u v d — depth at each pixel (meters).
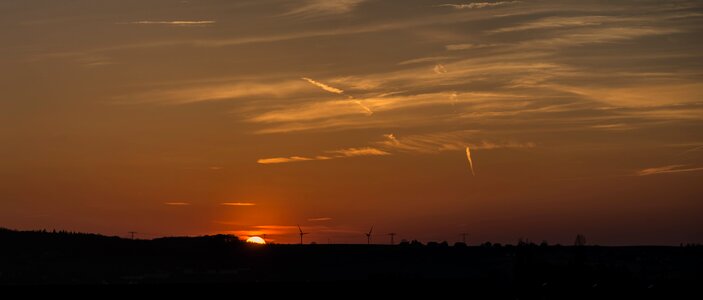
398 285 155.00
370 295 144.25
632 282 167.12
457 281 163.62
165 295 136.88
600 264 179.12
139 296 135.25
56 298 131.12
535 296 150.25
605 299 150.00
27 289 138.00
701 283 167.38
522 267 175.00
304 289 147.00
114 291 138.38
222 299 135.62
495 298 145.62
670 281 171.25
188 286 145.75
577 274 168.50
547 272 170.25
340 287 150.88
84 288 140.38
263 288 147.12
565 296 152.12
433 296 145.38
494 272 189.12
